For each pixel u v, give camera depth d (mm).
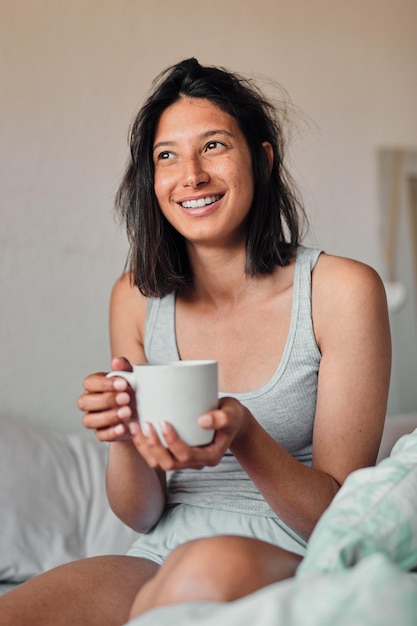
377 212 2896
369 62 2898
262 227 1346
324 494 1147
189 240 1367
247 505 1250
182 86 1334
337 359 1262
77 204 2328
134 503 1270
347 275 1289
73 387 2320
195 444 924
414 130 3006
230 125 1316
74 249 2324
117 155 2395
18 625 976
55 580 1071
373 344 1260
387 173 2928
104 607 1042
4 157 2217
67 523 1838
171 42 2490
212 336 1380
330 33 2812
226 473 1298
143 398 919
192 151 1302
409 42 3004
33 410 2258
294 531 1185
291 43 2727
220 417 918
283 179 1464
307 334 1293
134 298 1509
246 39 2631
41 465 1929
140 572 1132
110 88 2381
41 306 2271
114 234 2393
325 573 808
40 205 2270
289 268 1352
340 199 2811
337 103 2818
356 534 836
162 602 820
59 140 2299
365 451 1239
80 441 2090
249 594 815
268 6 2680
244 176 1309
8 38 2225
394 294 2877
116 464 1248
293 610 683
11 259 2229
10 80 2227
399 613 688
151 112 1348
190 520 1270
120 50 2398
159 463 931
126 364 1031
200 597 804
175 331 1420
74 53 2324
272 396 1292
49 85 2285
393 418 2229
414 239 2977
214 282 1371
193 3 2529
